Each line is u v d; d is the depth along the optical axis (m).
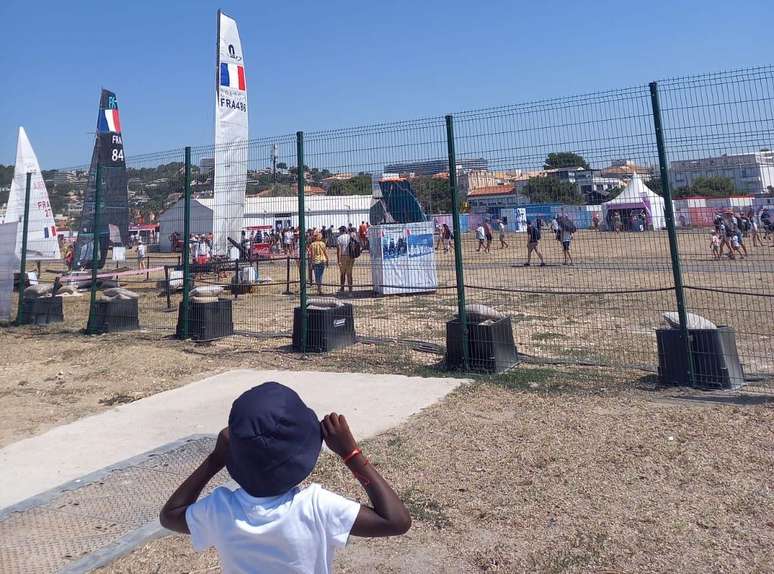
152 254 38.00
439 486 4.62
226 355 9.52
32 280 19.22
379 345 9.69
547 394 6.69
